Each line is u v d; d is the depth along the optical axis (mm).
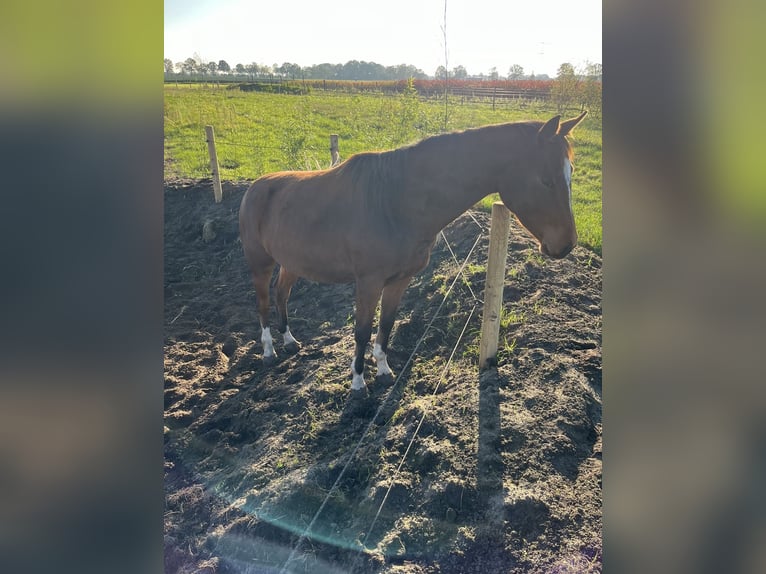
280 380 4395
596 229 6203
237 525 3031
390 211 3572
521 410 3391
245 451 3641
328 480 3217
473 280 4953
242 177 9953
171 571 2873
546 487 2896
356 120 16281
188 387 4539
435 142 3498
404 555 2682
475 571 2578
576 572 2471
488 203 6680
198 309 5992
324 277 4078
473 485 2930
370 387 4031
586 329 4168
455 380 3844
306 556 2771
